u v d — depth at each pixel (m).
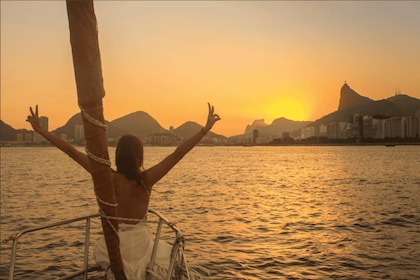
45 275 9.65
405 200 21.69
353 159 72.56
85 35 3.02
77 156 4.11
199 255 11.20
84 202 24.34
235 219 17.53
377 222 15.43
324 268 9.78
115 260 3.68
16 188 32.97
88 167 4.05
